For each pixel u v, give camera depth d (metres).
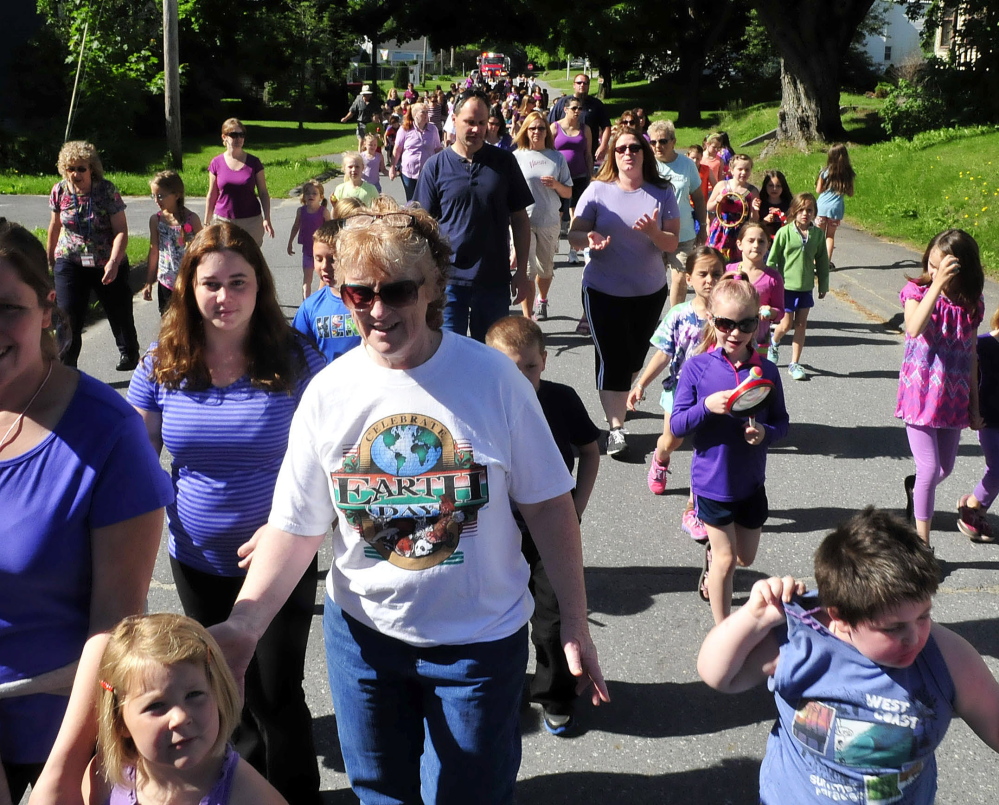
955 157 19.78
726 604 4.32
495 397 2.48
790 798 2.47
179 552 3.31
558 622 3.74
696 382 4.34
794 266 8.48
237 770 2.34
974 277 4.81
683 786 3.57
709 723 3.94
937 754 3.72
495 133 11.91
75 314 8.41
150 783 2.27
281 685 3.18
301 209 10.31
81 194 8.20
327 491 2.56
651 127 8.88
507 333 3.80
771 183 10.47
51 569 2.30
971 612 4.75
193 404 3.19
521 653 2.55
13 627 2.32
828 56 27.00
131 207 19.27
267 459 3.21
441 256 2.53
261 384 3.19
